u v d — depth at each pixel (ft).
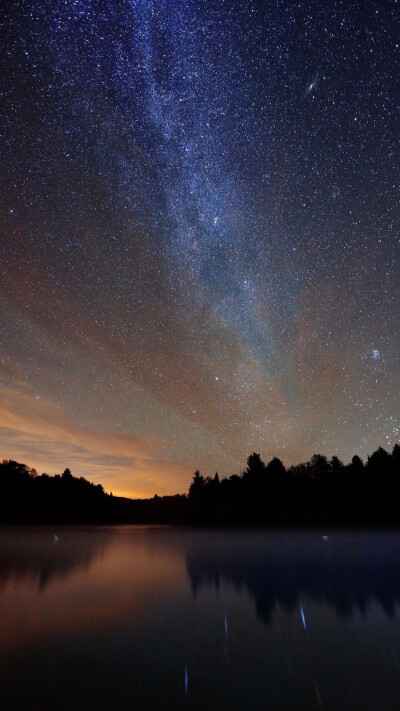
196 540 87.30
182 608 24.79
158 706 12.89
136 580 34.83
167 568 42.29
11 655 17.16
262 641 18.80
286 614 23.44
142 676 15.08
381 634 19.58
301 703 13.03
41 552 59.98
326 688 14.02
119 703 13.05
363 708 12.67
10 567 42.93
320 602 26.23
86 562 47.57
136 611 24.16
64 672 15.34
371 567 42.06
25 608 24.84
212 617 22.80
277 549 64.64
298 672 15.38
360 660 16.43
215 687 14.12
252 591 29.84
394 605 25.18
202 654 17.15
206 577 36.32
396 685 14.19
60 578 35.78
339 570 40.11
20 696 13.53
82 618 22.56
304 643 18.49
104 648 17.94
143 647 18.11
